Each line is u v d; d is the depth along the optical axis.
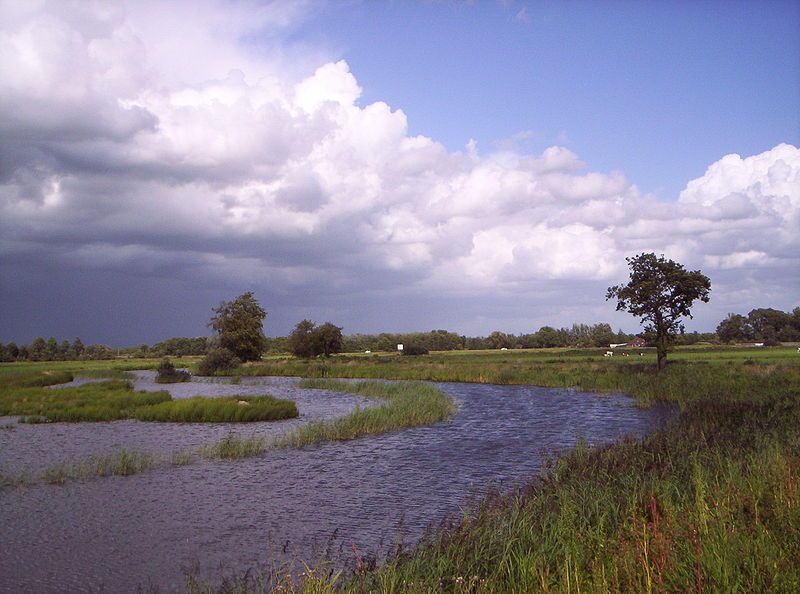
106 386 51.62
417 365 78.94
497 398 44.88
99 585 10.88
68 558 12.20
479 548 9.36
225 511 15.32
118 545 12.90
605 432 26.91
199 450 23.64
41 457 22.86
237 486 17.95
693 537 7.41
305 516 14.78
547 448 23.47
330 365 83.44
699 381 40.22
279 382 66.56
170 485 18.12
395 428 29.66
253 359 101.81
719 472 12.45
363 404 41.72
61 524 14.37
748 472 11.84
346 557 11.65
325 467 20.62
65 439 27.28
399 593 8.08
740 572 6.78
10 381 60.59
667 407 34.69
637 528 8.90
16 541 13.22
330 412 37.53
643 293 51.16
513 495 14.23
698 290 50.59
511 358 99.56
